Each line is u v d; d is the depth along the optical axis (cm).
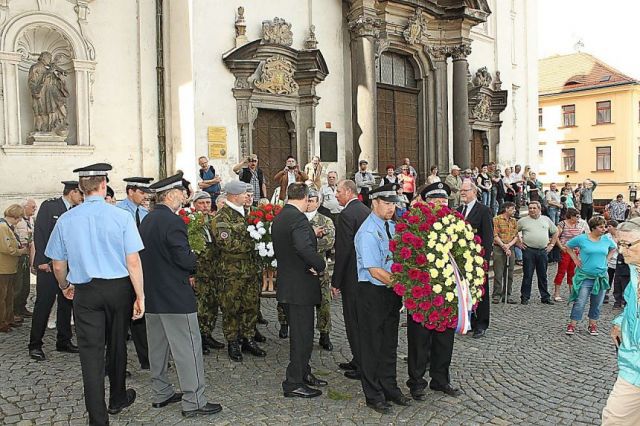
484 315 827
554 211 1897
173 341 538
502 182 1845
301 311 590
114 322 507
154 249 536
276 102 1469
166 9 1365
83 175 504
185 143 1344
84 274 488
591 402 583
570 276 1102
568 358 731
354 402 578
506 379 648
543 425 528
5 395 591
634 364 379
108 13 1302
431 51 1870
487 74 2123
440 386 602
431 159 1892
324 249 751
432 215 563
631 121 4097
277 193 1172
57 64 1250
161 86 1366
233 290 709
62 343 737
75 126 1273
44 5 1216
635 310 383
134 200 756
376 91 1614
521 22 2397
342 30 1616
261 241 715
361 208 640
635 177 4147
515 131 2366
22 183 1190
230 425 523
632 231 384
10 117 1177
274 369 678
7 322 827
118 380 541
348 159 1628
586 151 4291
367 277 564
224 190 784
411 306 548
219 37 1362
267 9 1445
